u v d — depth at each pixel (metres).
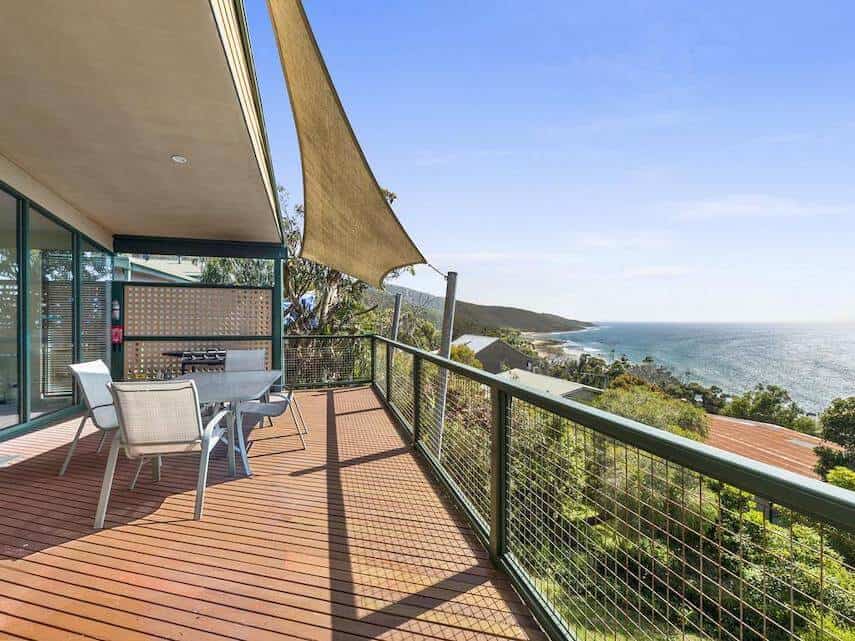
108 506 3.18
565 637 1.80
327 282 13.66
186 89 3.11
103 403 4.08
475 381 2.99
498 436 2.49
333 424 5.64
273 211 6.15
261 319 8.16
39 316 5.41
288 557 2.55
